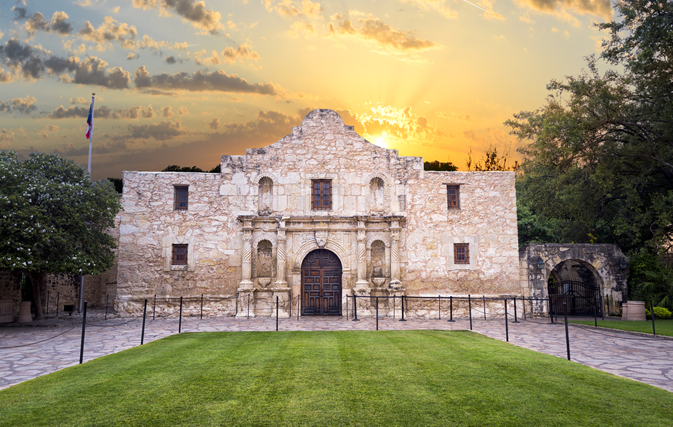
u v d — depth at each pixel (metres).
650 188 25.94
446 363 10.12
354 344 12.87
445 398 7.45
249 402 7.27
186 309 23.06
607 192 25.89
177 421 6.45
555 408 6.96
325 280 23.88
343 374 9.07
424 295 23.59
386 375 8.98
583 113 23.44
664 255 24.12
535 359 10.66
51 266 18.61
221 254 23.50
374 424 6.30
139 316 22.89
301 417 6.57
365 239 23.77
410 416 6.61
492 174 24.70
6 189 18.45
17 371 10.27
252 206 23.86
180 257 23.58
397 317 22.73
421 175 24.47
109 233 28.94
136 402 7.31
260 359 10.64
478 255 24.08
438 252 23.98
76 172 21.67
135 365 10.12
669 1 21.44
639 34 21.95
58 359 11.70
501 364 10.03
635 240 25.20
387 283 23.72
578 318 23.27
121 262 23.20
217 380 8.62
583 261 24.14
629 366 10.59
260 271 23.83
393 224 23.72
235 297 23.20
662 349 13.09
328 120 24.73
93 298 29.77
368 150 24.58
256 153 24.23
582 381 8.58
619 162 23.78
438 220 24.19
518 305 23.72
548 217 29.84
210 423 6.37
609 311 23.72
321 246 23.62
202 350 12.03
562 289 27.86
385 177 24.41
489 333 16.64
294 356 10.98
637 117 23.83
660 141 23.48
